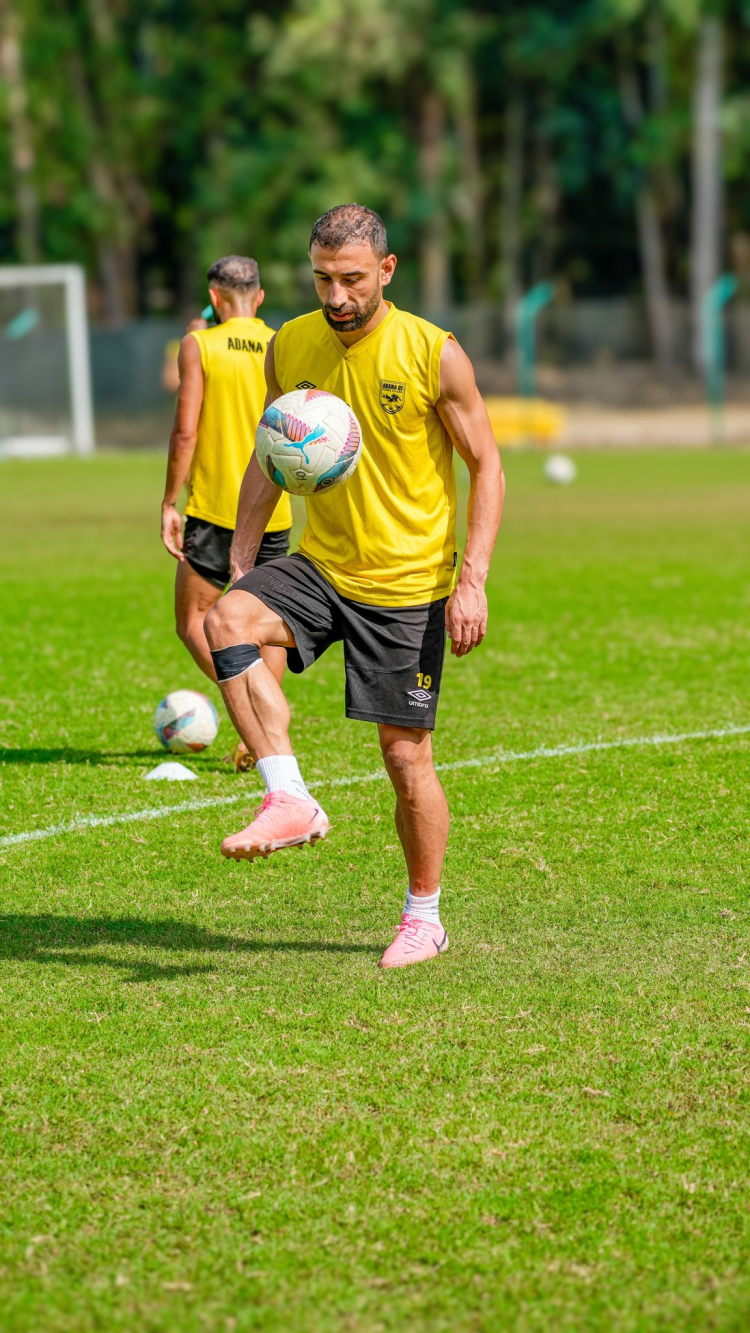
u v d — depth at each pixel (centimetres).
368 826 2030
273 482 1477
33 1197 1083
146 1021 1389
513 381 14212
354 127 16838
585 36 16362
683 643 3519
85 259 17838
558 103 17762
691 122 16962
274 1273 989
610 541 5788
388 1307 952
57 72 16638
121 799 2184
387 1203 1073
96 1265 998
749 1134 1175
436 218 16662
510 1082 1261
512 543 5762
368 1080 1265
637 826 2022
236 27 17225
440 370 1417
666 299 18338
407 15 15588
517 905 1717
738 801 2139
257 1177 1110
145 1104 1223
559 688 3002
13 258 17625
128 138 16925
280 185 16588
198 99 16950
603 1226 1045
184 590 2431
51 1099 1232
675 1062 1300
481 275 18525
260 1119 1198
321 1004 1430
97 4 16725
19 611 4034
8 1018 1397
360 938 1622
